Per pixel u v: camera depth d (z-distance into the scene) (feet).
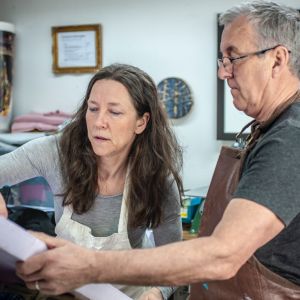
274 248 2.93
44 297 2.93
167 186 4.54
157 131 4.47
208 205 3.45
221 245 2.42
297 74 3.02
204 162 7.89
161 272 2.44
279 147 2.59
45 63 8.73
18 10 8.80
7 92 8.30
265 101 3.01
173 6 7.86
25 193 6.45
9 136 7.13
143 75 4.30
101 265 2.49
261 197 2.47
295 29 2.93
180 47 7.88
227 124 7.57
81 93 8.54
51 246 2.55
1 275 2.88
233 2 7.49
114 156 4.28
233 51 3.01
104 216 4.47
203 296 3.38
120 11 8.16
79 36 8.38
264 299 2.98
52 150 4.45
